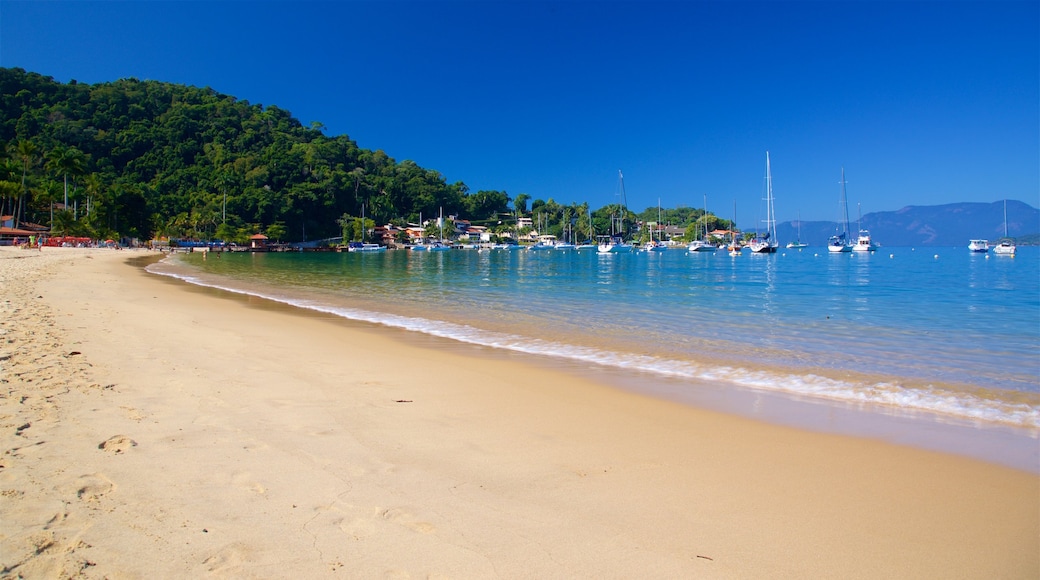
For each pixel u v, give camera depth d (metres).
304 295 23.92
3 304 15.10
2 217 86.75
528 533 3.96
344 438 5.77
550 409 7.17
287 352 10.56
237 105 199.25
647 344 12.03
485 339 12.62
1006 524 4.25
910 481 5.03
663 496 4.64
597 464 5.31
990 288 27.25
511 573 3.46
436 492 4.57
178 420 6.06
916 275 39.94
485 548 3.74
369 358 10.26
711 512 4.37
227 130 175.25
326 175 161.88
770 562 3.69
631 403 7.54
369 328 14.18
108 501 4.16
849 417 6.97
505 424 6.48
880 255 99.38
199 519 3.96
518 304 20.19
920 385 8.56
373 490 4.56
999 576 3.56
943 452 5.76
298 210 141.38
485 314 17.19
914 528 4.18
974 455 5.68
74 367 8.16
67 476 4.53
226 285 29.56
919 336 12.96
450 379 8.70
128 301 18.80
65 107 155.75
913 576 3.55
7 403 6.27
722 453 5.68
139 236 108.94
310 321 15.34
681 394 8.03
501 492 4.62
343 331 13.59
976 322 15.14
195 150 163.38
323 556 3.56
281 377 8.38
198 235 125.62
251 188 137.38
